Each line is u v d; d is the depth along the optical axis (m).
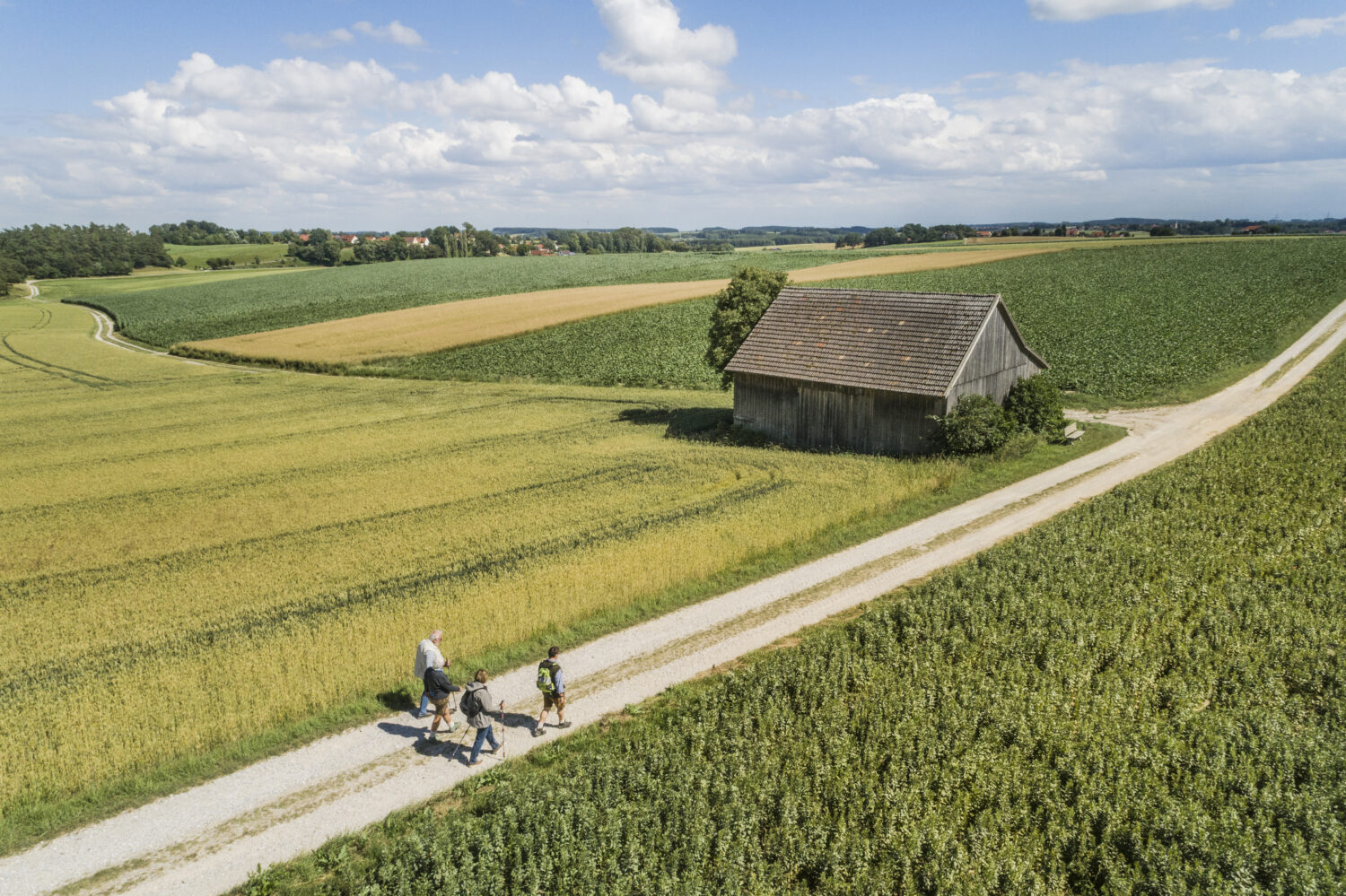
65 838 11.75
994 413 32.34
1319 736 12.76
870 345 36.22
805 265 133.88
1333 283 80.56
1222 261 103.00
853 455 34.47
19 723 14.71
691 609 19.25
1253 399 40.84
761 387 38.75
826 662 15.78
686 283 106.75
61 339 91.56
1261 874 10.17
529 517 27.22
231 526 28.81
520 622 17.97
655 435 40.78
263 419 49.09
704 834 11.07
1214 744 12.70
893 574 20.95
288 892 10.55
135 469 37.78
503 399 52.97
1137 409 40.62
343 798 12.58
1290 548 20.72
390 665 16.38
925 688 14.58
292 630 18.86
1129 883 9.92
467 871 10.28
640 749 13.15
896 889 10.41
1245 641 16.11
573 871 10.48
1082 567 19.56
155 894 10.62
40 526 29.83
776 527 23.86
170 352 80.00
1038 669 15.51
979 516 25.36
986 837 10.69
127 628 20.03
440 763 13.46
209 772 13.23
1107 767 12.15
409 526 27.38
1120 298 77.62
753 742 13.34
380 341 75.62
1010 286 90.62
